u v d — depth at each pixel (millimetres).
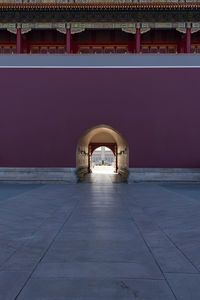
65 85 19297
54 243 5258
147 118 18984
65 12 21453
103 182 19422
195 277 3756
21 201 10508
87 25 21734
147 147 18844
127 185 17312
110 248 4973
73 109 19172
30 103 19281
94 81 19250
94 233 5980
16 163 18984
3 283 3549
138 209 8844
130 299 3162
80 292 3324
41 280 3646
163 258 4469
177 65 19219
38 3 20594
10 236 5719
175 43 25406
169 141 18844
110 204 9852
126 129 18984
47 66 19406
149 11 21188
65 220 7238
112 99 19125
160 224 6812
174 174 18609
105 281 3625
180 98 19047
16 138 19125
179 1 20547
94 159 63188
